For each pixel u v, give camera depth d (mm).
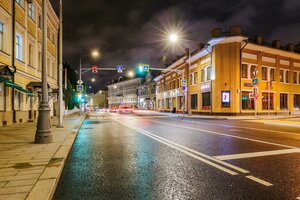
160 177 4895
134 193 4031
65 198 3850
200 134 12141
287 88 35656
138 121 23328
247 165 5754
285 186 4301
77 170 5492
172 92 48312
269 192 4020
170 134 12258
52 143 8484
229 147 8250
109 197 3873
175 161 6258
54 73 30016
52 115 27406
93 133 13039
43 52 8484
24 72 18281
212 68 30891
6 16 15523
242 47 30062
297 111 37094
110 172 5297
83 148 8367
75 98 53469
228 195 3904
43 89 8586
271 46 33875
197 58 35938
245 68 30859
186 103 40188
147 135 11945
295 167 5562
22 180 4297
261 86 32094
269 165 5742
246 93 30609
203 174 5070
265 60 32781
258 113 31453
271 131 13336
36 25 21453
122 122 21984
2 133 11227
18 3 17344
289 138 10430
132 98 91938
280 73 35188
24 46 18594
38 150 7121
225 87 29766
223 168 5508
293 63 36531
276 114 33719
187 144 8992
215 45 30297
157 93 62031
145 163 6078
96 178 4871
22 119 17891
